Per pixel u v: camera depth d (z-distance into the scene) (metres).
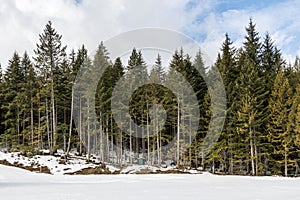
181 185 8.41
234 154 23.75
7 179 12.21
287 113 23.12
